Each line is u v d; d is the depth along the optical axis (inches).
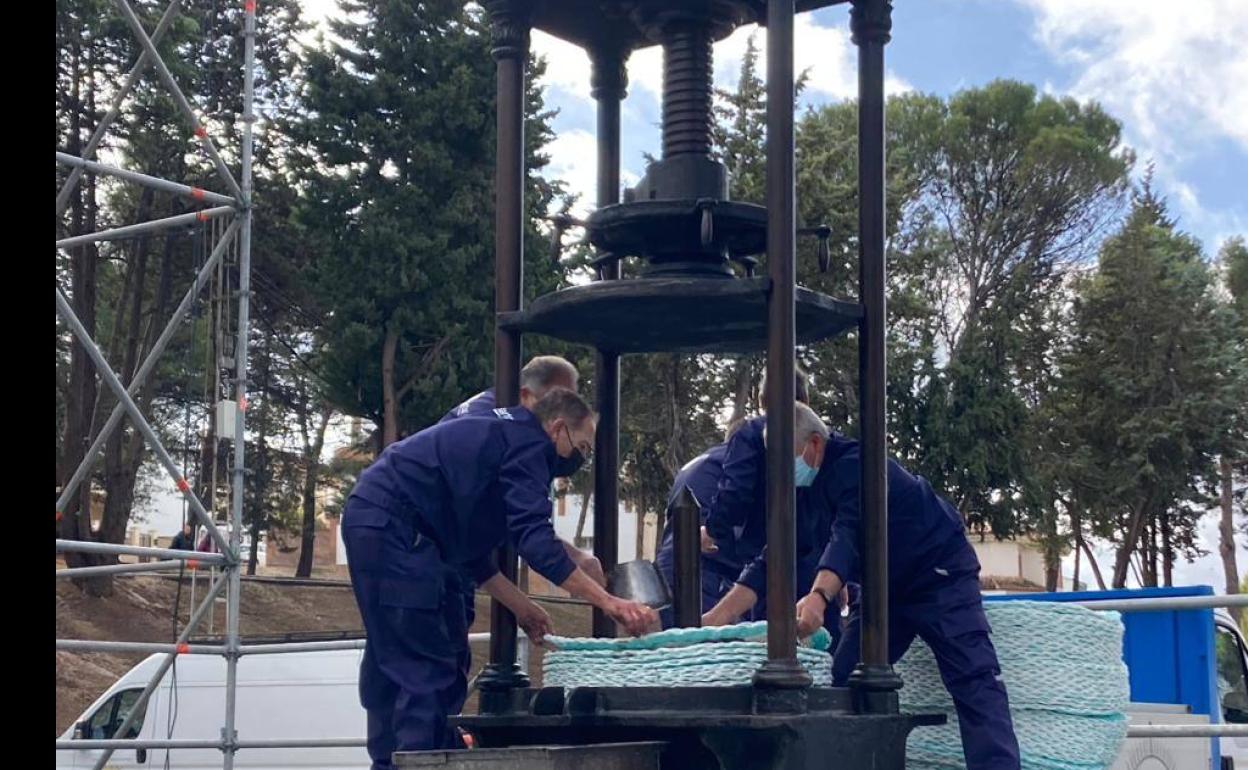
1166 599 249.4
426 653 175.5
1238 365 1786.4
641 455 1346.0
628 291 146.3
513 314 165.5
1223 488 1988.2
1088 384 1829.5
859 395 159.0
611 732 144.1
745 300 146.6
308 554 1686.8
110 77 1227.2
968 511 1572.3
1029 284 1847.9
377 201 1331.2
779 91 143.8
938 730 181.0
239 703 534.0
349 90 1353.3
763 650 141.8
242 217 382.6
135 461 1363.2
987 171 1893.5
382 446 1344.7
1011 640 179.5
